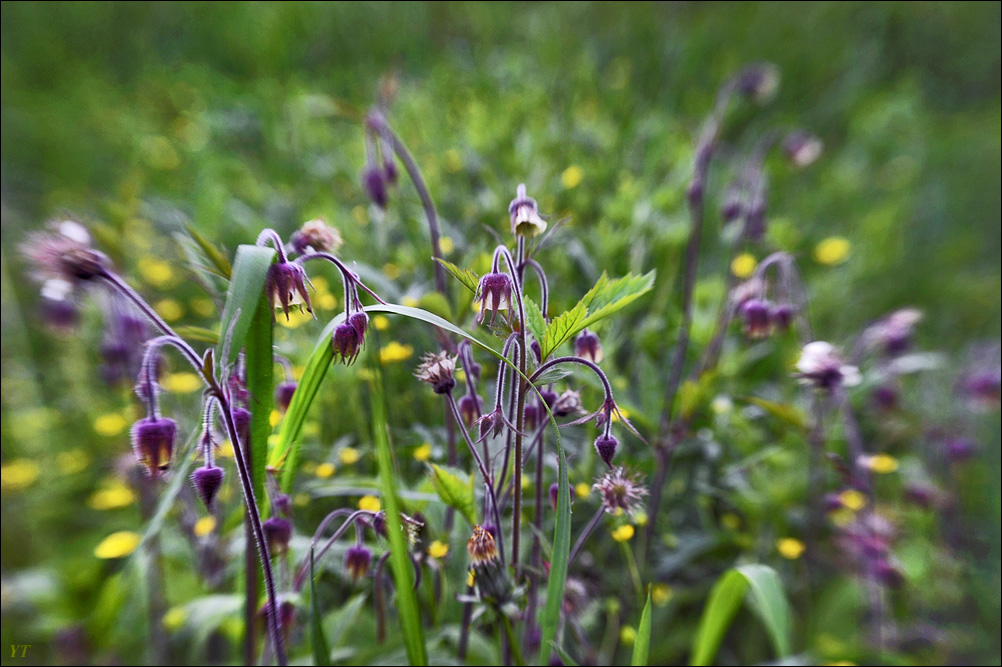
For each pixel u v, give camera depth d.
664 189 0.91
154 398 0.47
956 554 0.78
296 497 0.65
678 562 0.68
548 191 0.93
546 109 1.27
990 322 1.16
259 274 0.47
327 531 0.66
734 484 0.70
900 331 0.79
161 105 1.54
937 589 0.74
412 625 0.52
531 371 0.53
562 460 0.49
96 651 0.68
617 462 0.64
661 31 1.79
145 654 0.65
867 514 0.68
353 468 0.67
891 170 1.44
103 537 0.77
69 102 1.60
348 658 0.57
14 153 1.47
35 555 0.82
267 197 1.08
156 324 0.48
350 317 0.48
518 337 0.49
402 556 0.51
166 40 1.89
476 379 0.56
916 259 1.27
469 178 1.04
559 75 1.51
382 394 0.52
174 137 1.37
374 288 0.69
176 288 0.95
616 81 1.49
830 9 2.04
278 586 0.58
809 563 0.70
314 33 1.74
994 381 0.85
